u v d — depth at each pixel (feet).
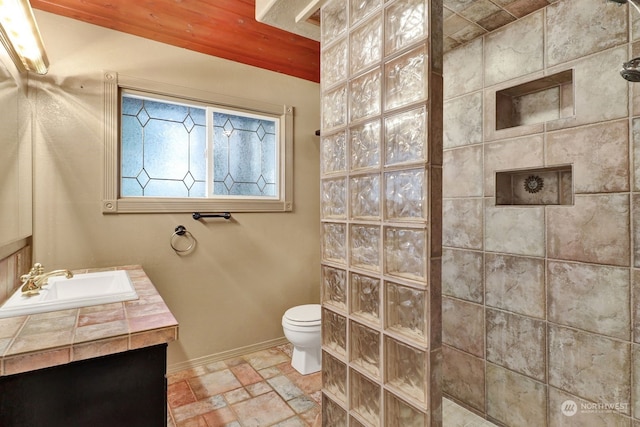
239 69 8.68
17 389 3.20
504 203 6.18
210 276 8.39
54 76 6.54
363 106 4.19
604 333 4.75
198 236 8.20
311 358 7.95
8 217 5.00
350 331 4.35
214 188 8.66
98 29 6.96
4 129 4.88
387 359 3.82
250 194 9.23
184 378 7.66
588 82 4.87
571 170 5.41
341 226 4.55
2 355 3.01
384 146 3.87
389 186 3.81
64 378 3.38
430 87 3.35
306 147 9.86
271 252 9.32
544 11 5.34
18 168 5.54
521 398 5.74
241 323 8.87
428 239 3.36
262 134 9.43
